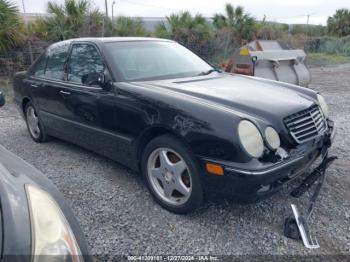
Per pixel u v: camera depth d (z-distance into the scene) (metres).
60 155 4.66
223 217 3.09
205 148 2.73
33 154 4.73
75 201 3.40
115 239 2.80
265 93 3.31
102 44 3.93
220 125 2.68
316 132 3.15
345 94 9.48
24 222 1.54
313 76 13.98
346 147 4.92
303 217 2.89
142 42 4.24
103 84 3.56
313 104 3.34
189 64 4.25
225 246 2.70
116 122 3.48
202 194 2.90
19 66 10.38
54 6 11.99
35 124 5.21
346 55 23.44
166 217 3.10
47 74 4.70
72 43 4.36
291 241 2.76
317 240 2.78
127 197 3.47
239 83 3.68
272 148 2.71
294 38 23.52
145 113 3.14
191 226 2.96
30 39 10.63
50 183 2.21
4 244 1.39
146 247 2.70
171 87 3.33
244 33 19.16
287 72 8.41
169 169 3.08
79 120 4.05
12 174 1.91
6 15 10.21
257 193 2.64
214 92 3.20
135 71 3.73
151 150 3.18
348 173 4.01
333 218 3.08
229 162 2.63
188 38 15.75
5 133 5.80
